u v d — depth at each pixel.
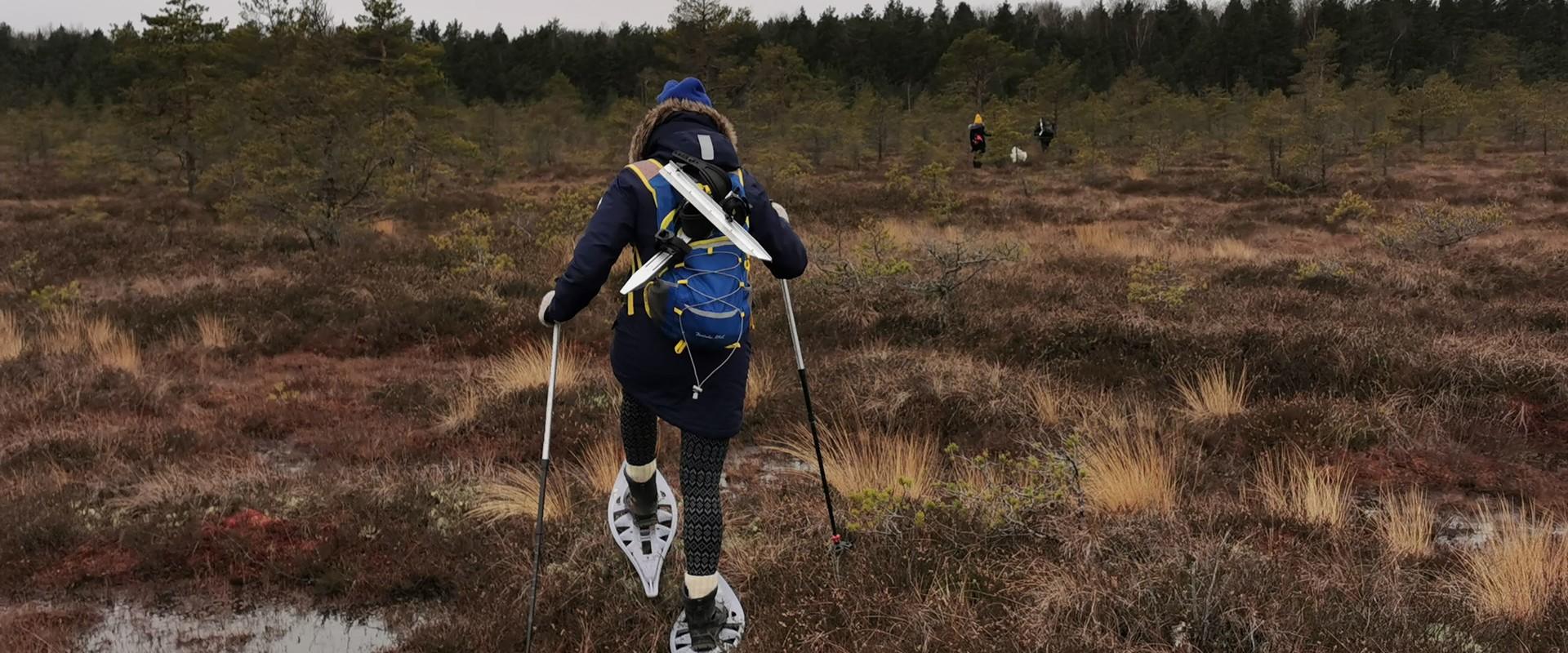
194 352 8.44
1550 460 5.71
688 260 2.65
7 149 37.09
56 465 5.46
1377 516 4.71
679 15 36.44
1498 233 14.62
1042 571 3.57
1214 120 43.22
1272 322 8.12
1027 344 7.99
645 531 3.49
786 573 3.69
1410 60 73.56
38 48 75.00
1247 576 3.37
